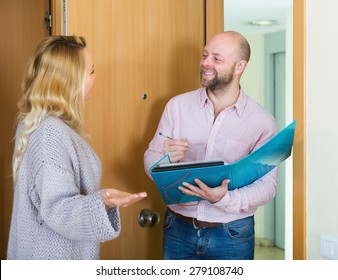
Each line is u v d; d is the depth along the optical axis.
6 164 2.45
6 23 2.40
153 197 2.17
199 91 1.92
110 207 1.27
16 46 2.39
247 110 1.86
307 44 1.49
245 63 1.85
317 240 1.47
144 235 2.14
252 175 1.60
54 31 1.91
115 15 2.00
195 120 1.87
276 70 4.84
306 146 1.50
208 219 1.80
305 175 1.50
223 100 1.85
